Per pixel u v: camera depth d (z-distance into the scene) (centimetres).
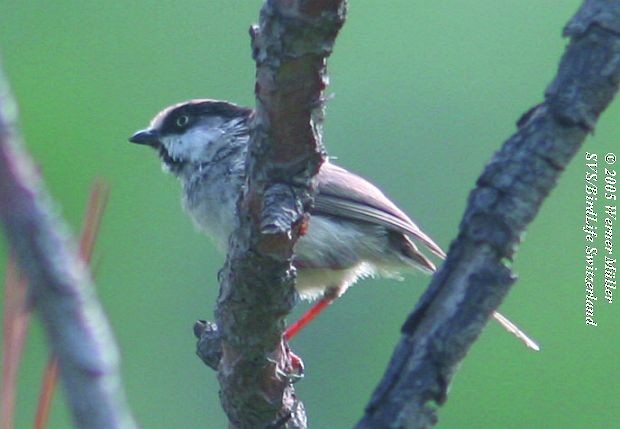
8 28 1938
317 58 532
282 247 578
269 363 638
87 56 1922
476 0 1834
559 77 489
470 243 491
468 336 488
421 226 1748
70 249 313
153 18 1927
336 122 1817
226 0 1903
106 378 313
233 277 602
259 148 564
